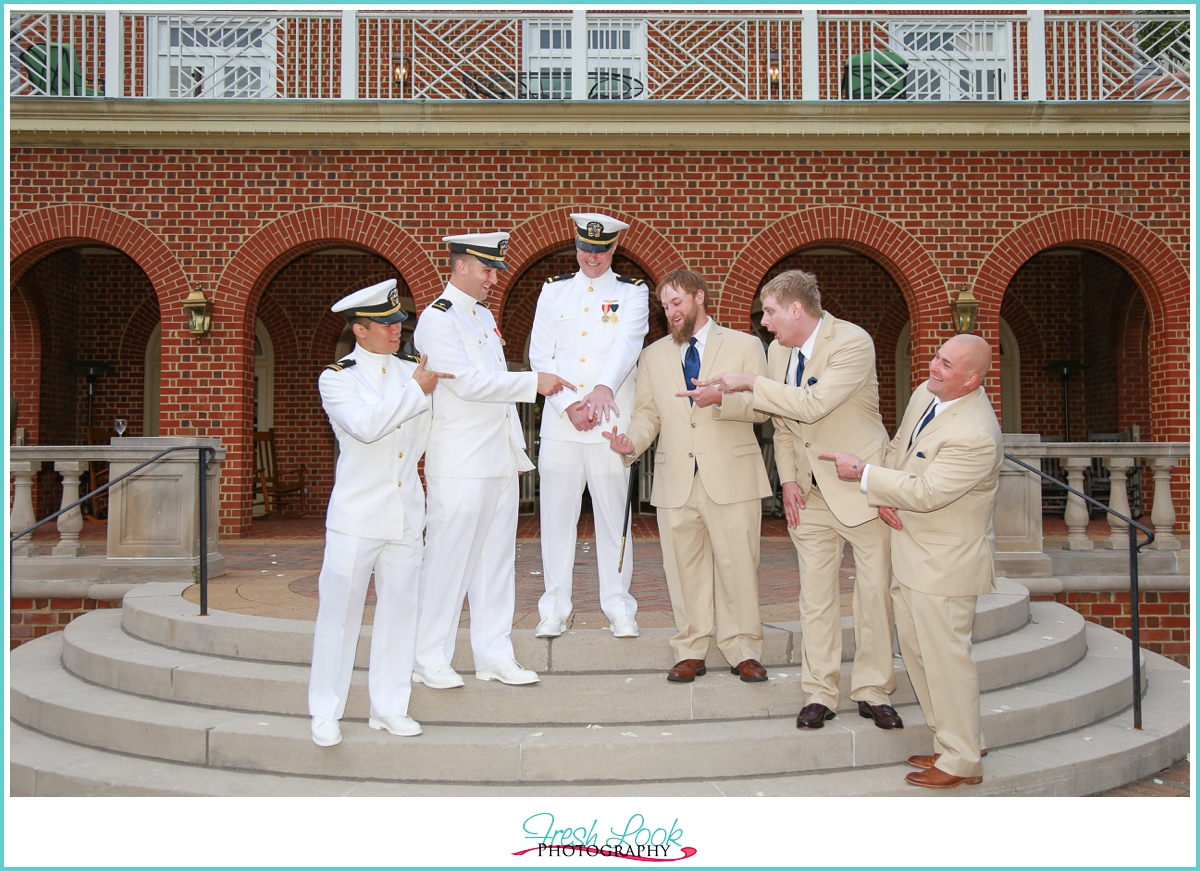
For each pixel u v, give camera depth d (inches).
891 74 394.3
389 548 145.2
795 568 270.5
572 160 379.9
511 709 150.6
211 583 238.8
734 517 152.6
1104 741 161.2
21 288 445.7
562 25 405.7
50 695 171.3
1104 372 494.0
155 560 247.6
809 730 146.6
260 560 296.2
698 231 379.2
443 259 378.0
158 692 167.0
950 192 380.2
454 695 150.9
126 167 375.9
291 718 155.2
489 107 366.6
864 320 513.3
